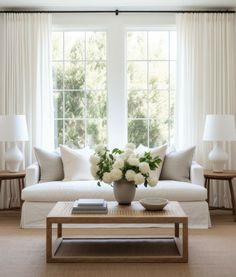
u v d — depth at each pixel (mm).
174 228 4336
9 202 5508
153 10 5570
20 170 5348
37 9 5590
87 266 3299
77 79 5770
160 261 3383
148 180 3660
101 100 5773
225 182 5508
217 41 5512
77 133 5801
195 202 4512
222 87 5520
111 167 3676
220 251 3691
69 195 4484
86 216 3348
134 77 5770
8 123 5000
